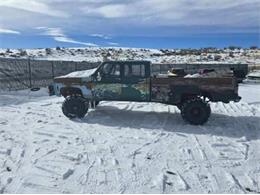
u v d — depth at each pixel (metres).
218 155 5.91
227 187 4.50
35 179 4.75
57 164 5.39
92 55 87.25
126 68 8.79
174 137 7.17
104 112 10.16
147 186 4.54
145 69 8.65
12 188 4.44
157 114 9.88
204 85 8.32
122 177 4.85
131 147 6.39
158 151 6.13
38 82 19.77
